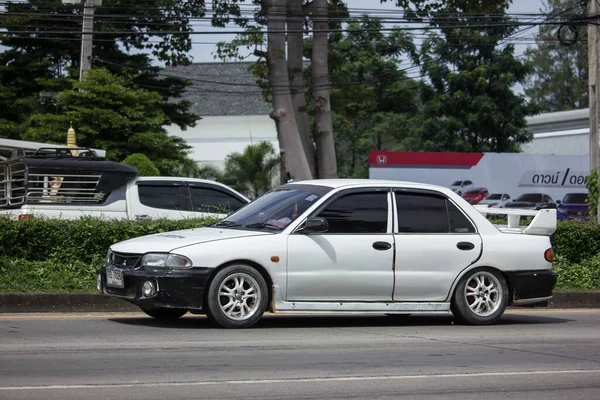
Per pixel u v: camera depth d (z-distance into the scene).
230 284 10.73
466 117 47.81
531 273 12.16
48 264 14.27
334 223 11.23
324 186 11.59
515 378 8.20
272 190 12.38
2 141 22.14
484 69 47.44
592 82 23.23
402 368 8.55
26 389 7.16
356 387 7.59
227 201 17.41
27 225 14.49
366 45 53.25
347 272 11.09
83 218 14.95
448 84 48.94
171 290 10.38
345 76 52.00
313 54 28.95
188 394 7.11
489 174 37.34
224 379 7.76
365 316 13.12
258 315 10.80
